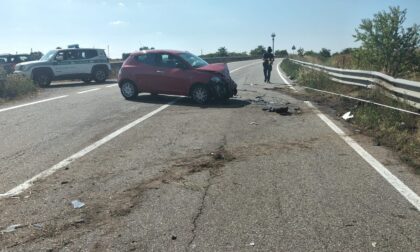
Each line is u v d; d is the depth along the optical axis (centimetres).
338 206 507
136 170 655
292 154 743
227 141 843
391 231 440
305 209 498
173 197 540
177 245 414
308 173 634
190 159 715
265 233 437
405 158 705
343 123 1034
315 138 867
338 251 399
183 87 1416
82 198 539
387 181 596
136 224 461
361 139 858
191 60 1469
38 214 490
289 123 1036
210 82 1375
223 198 536
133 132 938
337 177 615
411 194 545
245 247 408
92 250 405
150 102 1446
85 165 684
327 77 1866
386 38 1756
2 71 1769
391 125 925
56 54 2389
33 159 722
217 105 1362
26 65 2302
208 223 462
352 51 1912
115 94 1745
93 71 2519
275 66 4566
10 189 574
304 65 2866
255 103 1399
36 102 1488
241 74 3081
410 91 1051
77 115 1180
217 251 401
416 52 1753
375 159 707
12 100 1555
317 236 430
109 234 439
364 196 539
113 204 519
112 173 641
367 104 1145
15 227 455
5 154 756
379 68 1770
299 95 1627
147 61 1500
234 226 454
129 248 408
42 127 1005
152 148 791
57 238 430
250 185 584
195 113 1201
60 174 638
